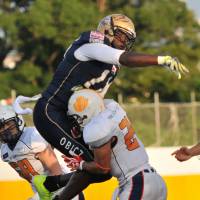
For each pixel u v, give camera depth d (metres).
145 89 76.88
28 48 77.06
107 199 20.00
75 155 14.92
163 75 77.00
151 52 76.94
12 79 74.44
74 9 75.31
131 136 14.78
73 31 75.38
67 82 14.70
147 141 54.41
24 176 18.62
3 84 73.75
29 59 77.44
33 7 75.56
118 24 14.51
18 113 16.80
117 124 14.51
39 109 15.00
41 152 18.12
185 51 79.56
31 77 74.25
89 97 14.45
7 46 77.62
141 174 14.71
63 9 75.31
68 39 75.12
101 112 14.50
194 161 21.06
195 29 82.38
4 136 18.19
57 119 14.85
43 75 75.81
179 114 55.03
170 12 80.44
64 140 14.88
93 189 19.98
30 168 18.31
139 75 76.12
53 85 14.92
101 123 14.31
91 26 75.56
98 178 14.99
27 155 18.22
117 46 14.59
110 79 14.84
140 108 54.59
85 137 14.34
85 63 14.52
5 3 79.56
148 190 14.60
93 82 14.62
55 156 18.30
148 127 54.56
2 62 77.81
